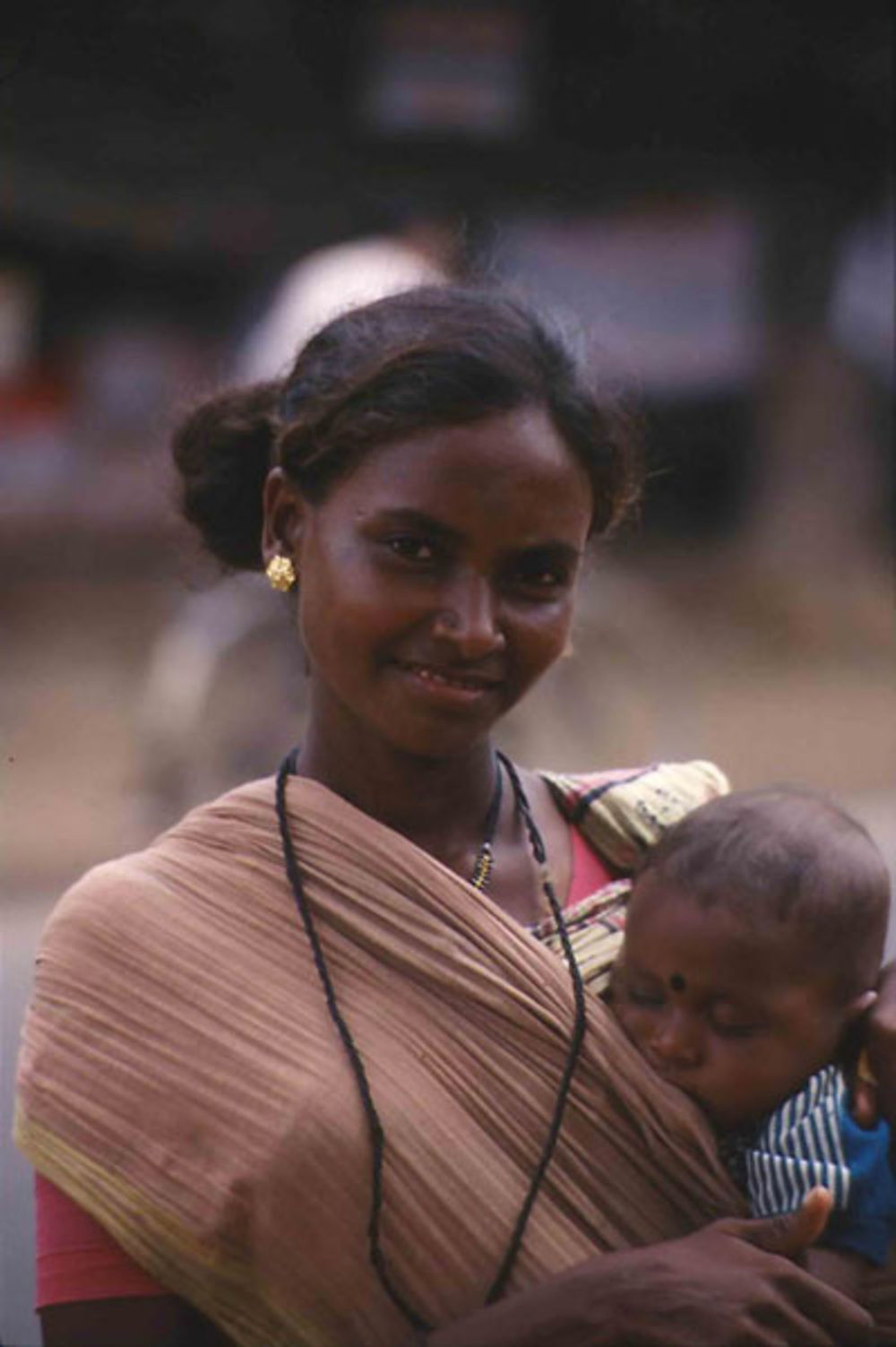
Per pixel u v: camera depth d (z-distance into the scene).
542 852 2.72
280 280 15.61
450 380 2.41
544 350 2.48
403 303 2.55
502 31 14.34
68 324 18.66
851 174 16.16
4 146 13.98
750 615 17.03
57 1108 2.47
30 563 18.00
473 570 2.44
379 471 2.44
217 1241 2.40
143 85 14.10
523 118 14.73
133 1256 2.45
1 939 8.02
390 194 14.94
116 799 11.32
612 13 14.58
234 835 2.56
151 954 2.49
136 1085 2.44
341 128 14.73
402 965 2.49
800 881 2.52
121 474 18.45
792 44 14.77
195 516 2.81
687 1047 2.53
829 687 15.23
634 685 11.08
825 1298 2.37
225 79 14.39
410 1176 2.40
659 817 2.79
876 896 2.57
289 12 14.25
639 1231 2.50
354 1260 2.39
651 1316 2.31
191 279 18.64
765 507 18.41
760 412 18.34
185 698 9.16
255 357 9.58
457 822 2.68
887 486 18.58
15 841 10.27
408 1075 2.43
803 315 17.80
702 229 17.64
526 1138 2.46
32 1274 5.28
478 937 2.50
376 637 2.45
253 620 9.16
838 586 17.66
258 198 14.88
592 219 17.05
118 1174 2.43
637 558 18.62
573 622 2.55
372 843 2.52
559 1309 2.32
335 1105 2.39
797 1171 2.49
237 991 2.46
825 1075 2.54
